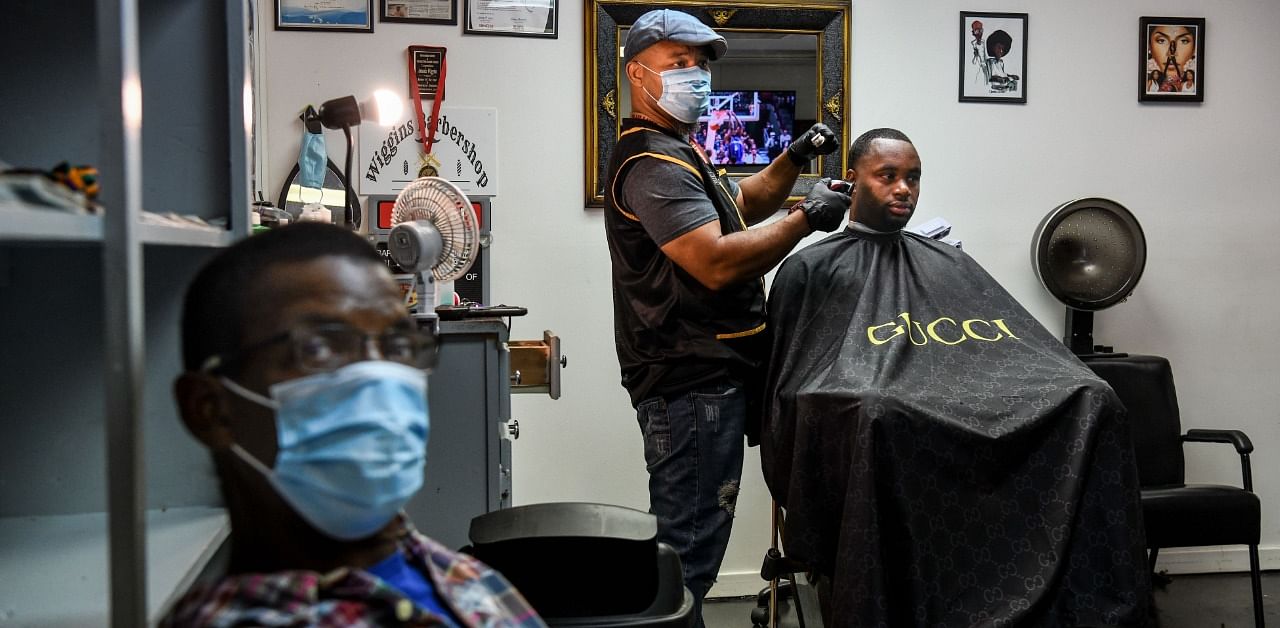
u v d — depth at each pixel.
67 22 1.35
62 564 1.17
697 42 2.38
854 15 3.47
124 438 0.88
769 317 2.73
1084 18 3.57
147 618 0.92
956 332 2.60
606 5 3.32
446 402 2.32
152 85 1.41
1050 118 3.58
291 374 0.82
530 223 3.38
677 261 2.25
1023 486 2.29
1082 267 3.38
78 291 1.34
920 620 2.21
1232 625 3.24
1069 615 2.23
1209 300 3.69
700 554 2.32
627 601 1.50
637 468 3.49
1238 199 3.68
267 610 0.77
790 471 2.52
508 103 3.35
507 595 0.98
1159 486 3.13
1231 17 3.63
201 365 0.83
